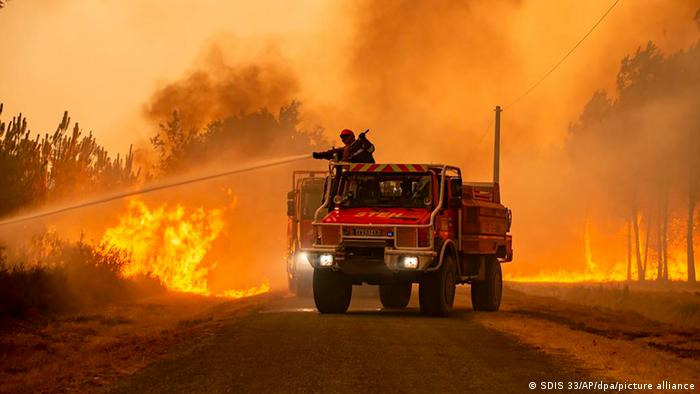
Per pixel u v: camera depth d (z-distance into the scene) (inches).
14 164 984.3
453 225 751.7
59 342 724.7
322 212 745.6
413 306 908.0
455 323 665.6
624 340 639.1
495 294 848.3
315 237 724.0
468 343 548.4
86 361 545.3
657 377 451.8
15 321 813.9
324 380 422.0
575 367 470.3
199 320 731.4
